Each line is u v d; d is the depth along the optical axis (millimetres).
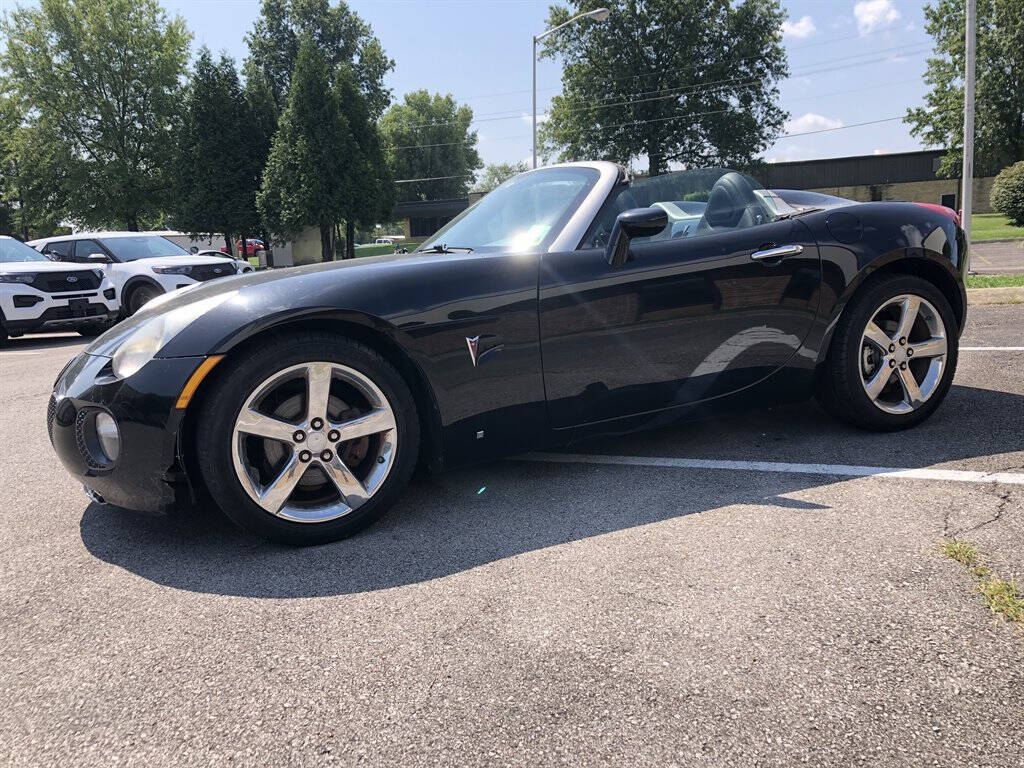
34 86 32719
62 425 2326
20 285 9375
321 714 1456
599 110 39812
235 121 29328
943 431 3129
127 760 1347
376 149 29812
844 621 1694
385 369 2340
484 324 2438
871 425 3137
